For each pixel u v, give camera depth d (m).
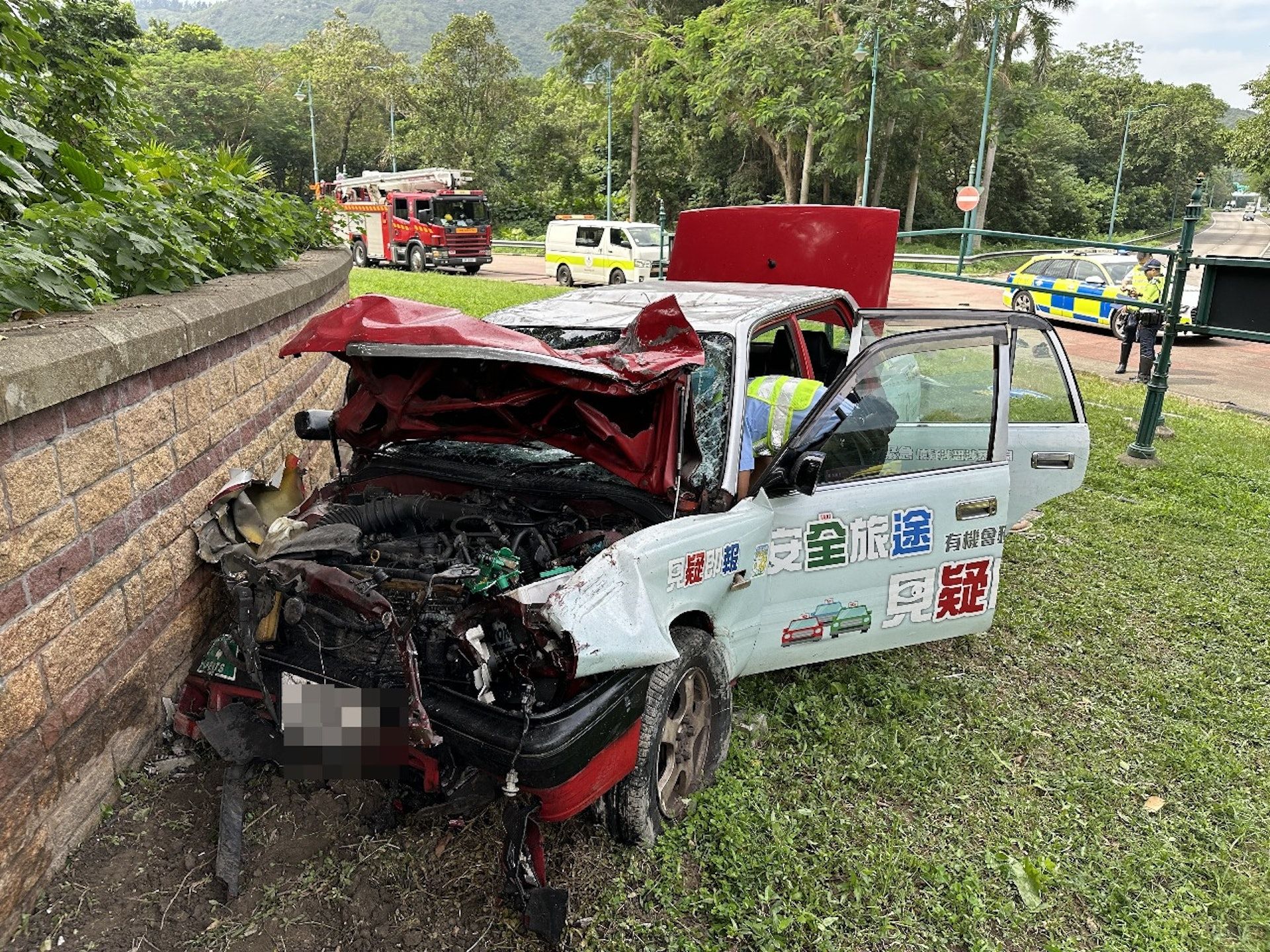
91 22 5.81
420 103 52.66
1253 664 4.53
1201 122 72.06
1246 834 3.26
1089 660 4.52
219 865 2.72
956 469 3.83
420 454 3.77
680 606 2.97
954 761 3.61
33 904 2.58
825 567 3.55
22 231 3.48
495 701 2.62
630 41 39.47
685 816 3.18
